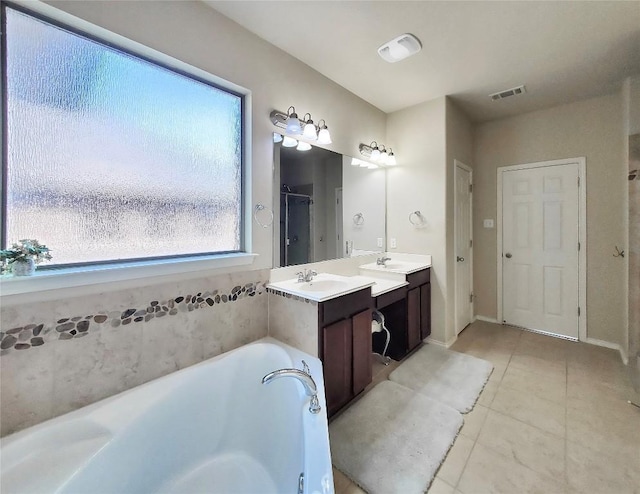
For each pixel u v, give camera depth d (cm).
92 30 128
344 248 271
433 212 293
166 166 157
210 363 158
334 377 178
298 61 220
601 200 287
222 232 183
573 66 231
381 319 246
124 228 142
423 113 297
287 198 216
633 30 188
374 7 168
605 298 287
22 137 114
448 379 223
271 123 202
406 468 142
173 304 154
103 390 131
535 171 324
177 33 153
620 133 276
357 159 284
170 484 130
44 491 94
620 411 183
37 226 118
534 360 256
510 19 178
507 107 312
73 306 122
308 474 96
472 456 150
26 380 112
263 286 200
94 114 132
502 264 349
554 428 169
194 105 168
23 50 114
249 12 171
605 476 137
